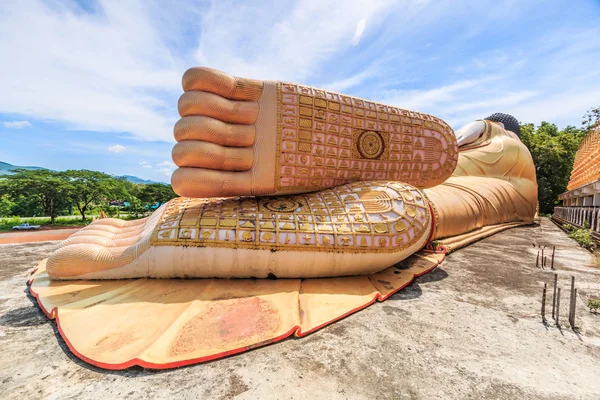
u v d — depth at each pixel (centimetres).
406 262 538
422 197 496
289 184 488
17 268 526
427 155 593
